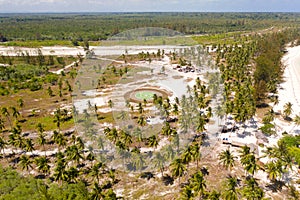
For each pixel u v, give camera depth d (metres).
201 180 53.31
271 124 86.25
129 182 62.91
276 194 59.84
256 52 187.12
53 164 72.50
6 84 144.38
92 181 64.06
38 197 55.19
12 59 190.38
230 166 62.22
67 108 109.56
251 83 124.56
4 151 80.19
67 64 181.50
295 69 167.00
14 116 99.00
